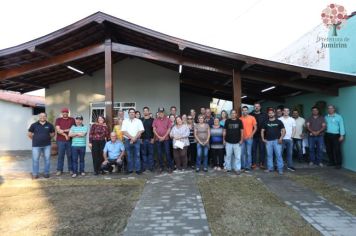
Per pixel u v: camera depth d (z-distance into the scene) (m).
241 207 5.37
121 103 13.01
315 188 6.53
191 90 16.84
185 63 8.97
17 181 7.57
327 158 9.76
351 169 8.31
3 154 14.30
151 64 13.02
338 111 8.95
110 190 6.58
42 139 7.97
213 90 15.17
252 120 8.51
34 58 9.51
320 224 4.59
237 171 8.19
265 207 5.37
